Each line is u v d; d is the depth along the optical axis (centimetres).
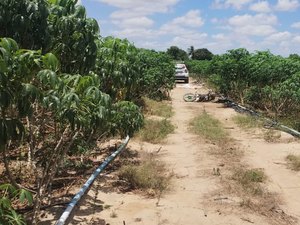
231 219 585
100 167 770
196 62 4906
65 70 521
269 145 1075
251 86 1839
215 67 2352
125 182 728
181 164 872
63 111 395
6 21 454
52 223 525
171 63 2473
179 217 586
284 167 862
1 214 293
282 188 729
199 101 2200
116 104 694
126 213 591
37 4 464
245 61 1902
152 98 2062
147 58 2075
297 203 659
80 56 514
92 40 521
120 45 705
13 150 754
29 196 332
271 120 1452
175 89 3030
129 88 845
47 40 479
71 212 561
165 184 727
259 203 652
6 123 339
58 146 523
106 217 571
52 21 493
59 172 740
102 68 670
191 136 1184
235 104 1941
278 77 1648
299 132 1294
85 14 507
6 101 324
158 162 882
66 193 639
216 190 705
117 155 905
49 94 372
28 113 348
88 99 416
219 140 1124
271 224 574
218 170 809
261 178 768
